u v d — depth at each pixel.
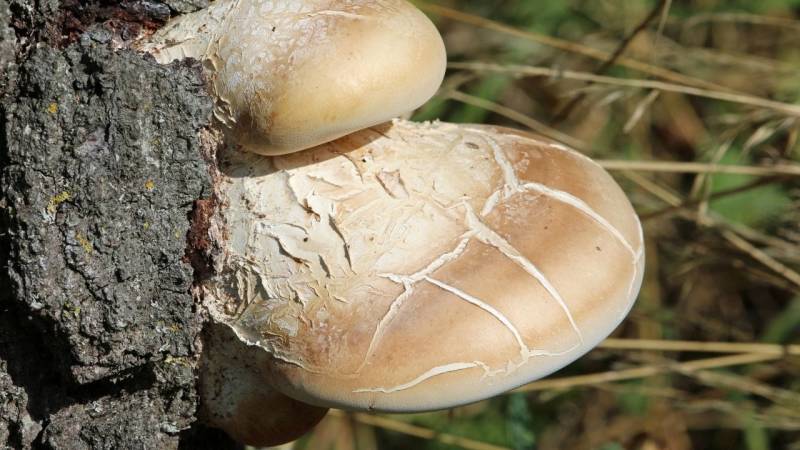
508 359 0.85
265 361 0.87
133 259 0.86
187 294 0.87
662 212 1.13
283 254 0.87
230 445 0.97
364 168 0.88
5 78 0.85
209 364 0.89
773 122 1.09
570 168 0.89
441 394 0.85
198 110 0.87
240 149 0.88
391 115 0.86
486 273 0.86
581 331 0.86
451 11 1.14
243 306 0.87
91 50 0.85
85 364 0.86
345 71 0.85
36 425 0.88
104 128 0.85
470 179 0.88
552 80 1.10
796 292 1.13
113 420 0.89
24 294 0.85
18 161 0.85
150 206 0.86
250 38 0.86
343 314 0.86
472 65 1.10
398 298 0.86
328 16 0.86
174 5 0.88
